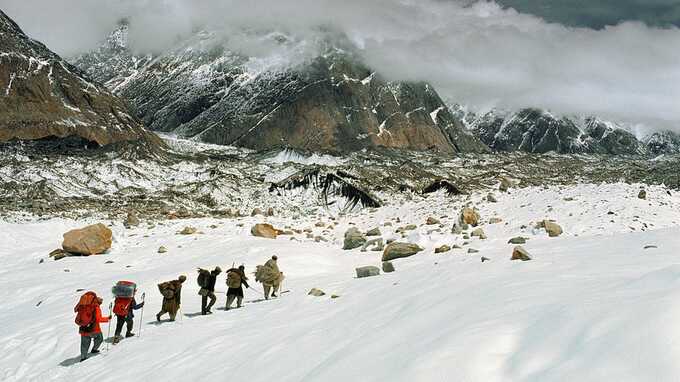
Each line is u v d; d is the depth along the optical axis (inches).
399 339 290.8
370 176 3791.8
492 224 956.6
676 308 205.0
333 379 259.0
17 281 924.0
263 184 3112.7
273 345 381.4
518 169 6845.5
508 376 205.5
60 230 1462.8
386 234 1056.2
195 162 4404.5
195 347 441.4
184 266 879.7
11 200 2373.3
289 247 931.3
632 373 179.3
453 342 244.7
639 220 839.1
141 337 530.3
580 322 226.2
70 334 583.2
